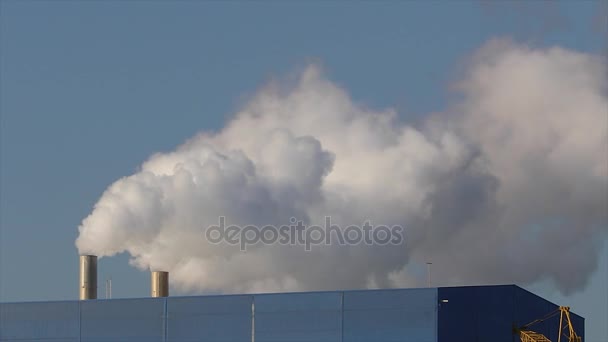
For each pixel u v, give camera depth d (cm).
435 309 13750
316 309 13775
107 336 13925
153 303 13938
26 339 13975
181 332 13850
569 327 16588
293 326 13762
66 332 13962
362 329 13738
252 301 13825
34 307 14038
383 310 13762
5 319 14025
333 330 13725
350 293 13788
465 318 15050
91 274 19538
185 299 13900
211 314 13850
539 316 16188
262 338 13750
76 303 14012
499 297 15550
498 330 15462
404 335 13738
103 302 13988
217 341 13800
